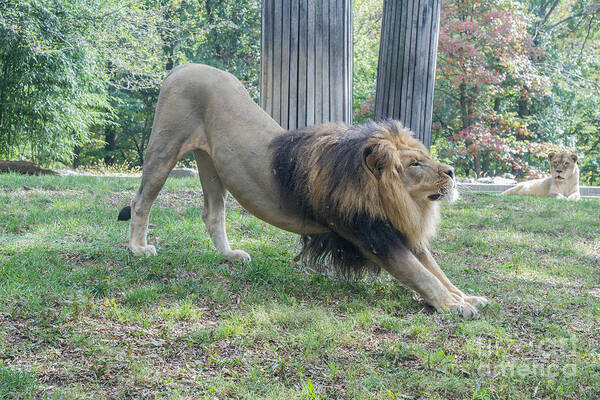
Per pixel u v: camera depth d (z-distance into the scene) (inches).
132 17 908.0
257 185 219.1
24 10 772.6
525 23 1075.9
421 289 202.4
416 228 204.7
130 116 1338.6
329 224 209.6
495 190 725.3
